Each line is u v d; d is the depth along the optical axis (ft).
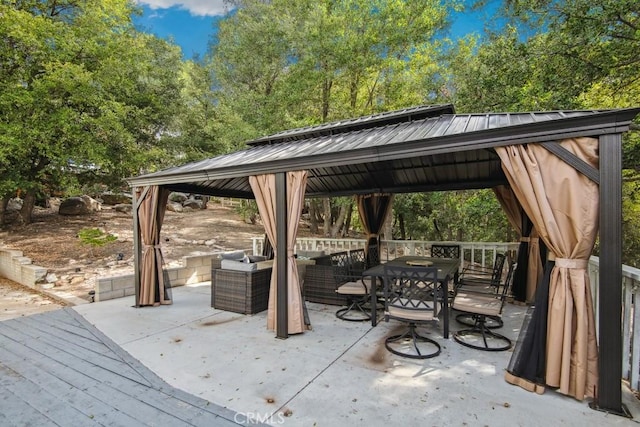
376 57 32.71
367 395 8.34
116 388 8.81
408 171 19.19
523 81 19.77
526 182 8.42
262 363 10.23
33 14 29.40
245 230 44.29
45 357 10.80
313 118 34.58
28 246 28.14
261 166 13.07
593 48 17.08
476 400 8.07
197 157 42.75
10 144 24.80
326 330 13.21
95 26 29.45
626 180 20.75
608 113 7.36
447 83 34.19
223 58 39.86
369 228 23.50
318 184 23.27
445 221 36.19
